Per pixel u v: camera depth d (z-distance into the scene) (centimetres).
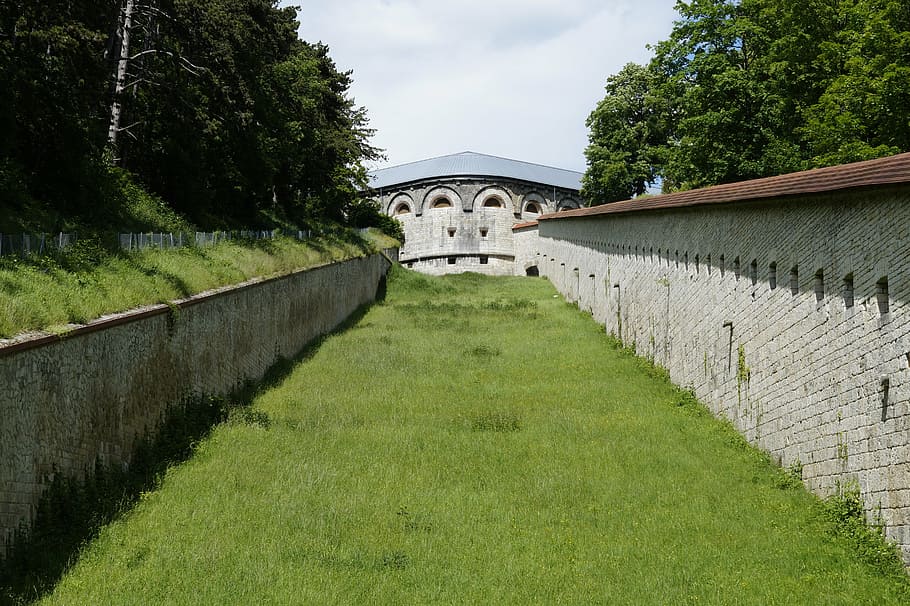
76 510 1355
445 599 1195
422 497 1623
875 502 1349
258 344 2648
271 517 1473
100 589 1163
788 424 1723
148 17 3412
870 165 1508
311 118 4825
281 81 4225
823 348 1552
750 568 1318
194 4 3238
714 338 2233
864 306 1392
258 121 3894
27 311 1352
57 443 1358
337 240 4691
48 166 2633
